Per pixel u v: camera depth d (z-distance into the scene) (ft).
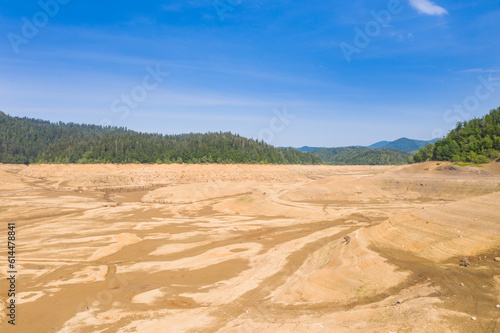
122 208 299.99
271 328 81.56
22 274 132.57
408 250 118.52
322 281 110.32
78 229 216.13
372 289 96.27
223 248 167.73
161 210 292.20
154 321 90.94
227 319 90.53
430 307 76.33
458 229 120.37
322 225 222.48
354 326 76.48
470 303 75.97
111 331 86.22
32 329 88.84
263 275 125.80
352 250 129.90
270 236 195.83
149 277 129.18
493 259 97.19
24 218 258.16
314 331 77.15
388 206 288.51
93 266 142.00
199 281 123.85
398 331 69.62
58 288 117.29
